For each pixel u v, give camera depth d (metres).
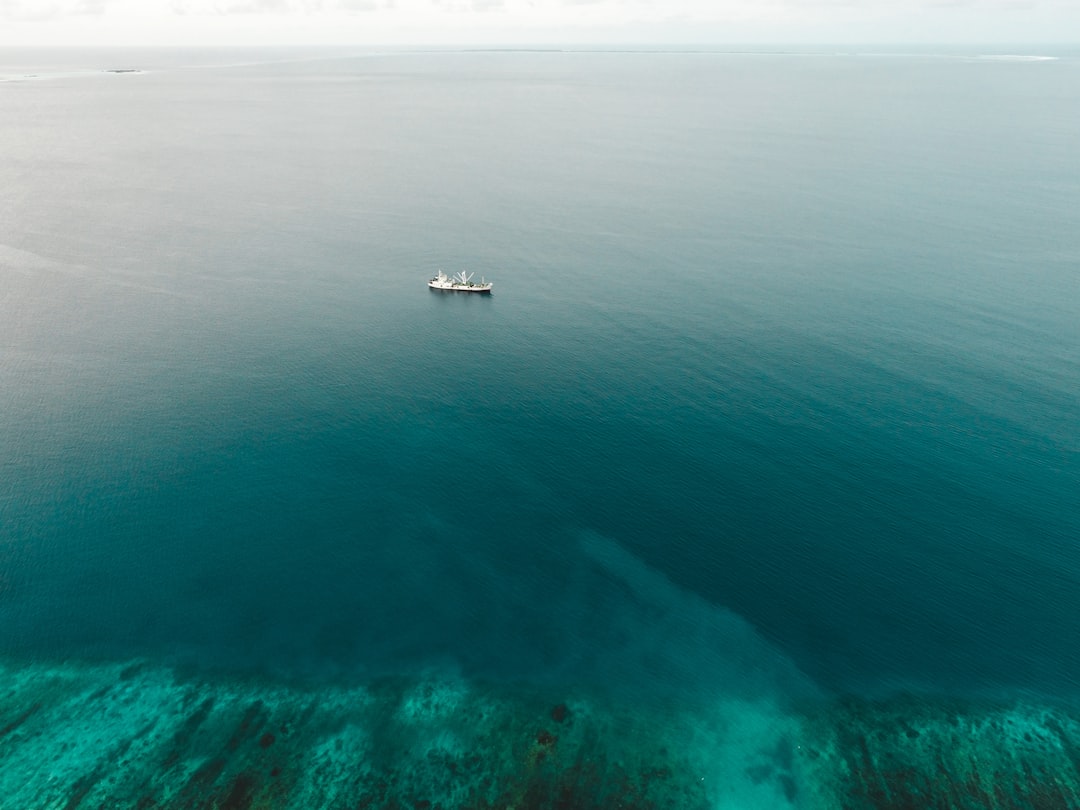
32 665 69.50
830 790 61.50
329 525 87.56
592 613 77.12
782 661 71.88
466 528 88.00
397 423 107.12
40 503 88.12
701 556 84.00
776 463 98.31
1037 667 70.50
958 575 80.38
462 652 72.69
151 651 71.50
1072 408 107.56
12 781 60.28
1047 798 60.34
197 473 94.81
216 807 58.94
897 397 111.94
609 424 107.50
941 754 63.75
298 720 65.94
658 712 67.44
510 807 59.81
